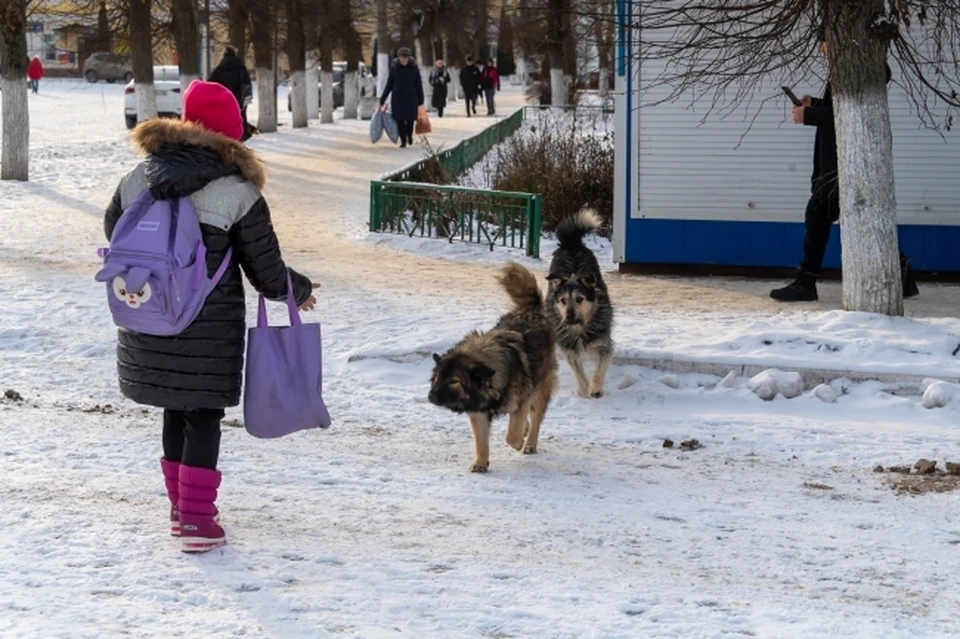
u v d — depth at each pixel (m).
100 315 14.95
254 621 5.95
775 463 9.97
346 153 39.00
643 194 19.45
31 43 97.06
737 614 6.39
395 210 23.06
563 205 24.61
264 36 46.41
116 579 6.46
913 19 17.72
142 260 6.56
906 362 12.12
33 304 15.42
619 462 9.92
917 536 8.05
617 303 16.44
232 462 9.41
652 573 7.12
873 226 13.80
